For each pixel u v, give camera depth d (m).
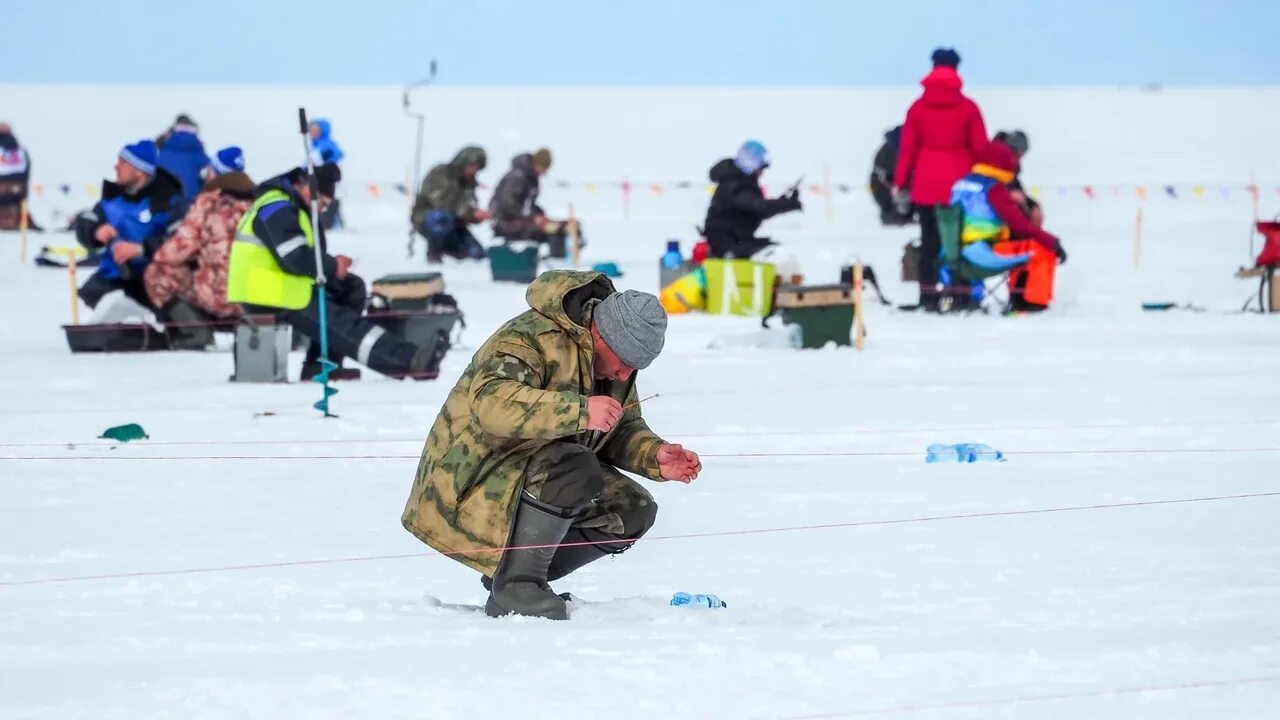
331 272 42.97
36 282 75.19
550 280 17.53
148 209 51.34
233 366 47.06
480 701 14.09
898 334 54.53
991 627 17.09
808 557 21.62
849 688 14.45
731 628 17.06
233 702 14.14
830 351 49.69
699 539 22.94
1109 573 20.14
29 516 24.83
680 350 50.88
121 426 33.22
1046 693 14.21
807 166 150.00
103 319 50.78
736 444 32.22
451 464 17.75
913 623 17.38
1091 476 28.02
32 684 14.84
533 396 16.88
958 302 62.28
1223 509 24.72
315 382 43.25
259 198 43.31
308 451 31.64
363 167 144.00
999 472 28.64
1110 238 97.12
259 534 23.36
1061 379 42.25
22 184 105.69
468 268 84.88
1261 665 15.19
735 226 63.84
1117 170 143.25
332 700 14.16
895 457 30.52
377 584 20.02
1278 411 35.78
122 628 17.25
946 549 21.97
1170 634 16.56
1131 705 13.86
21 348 52.34
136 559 21.56
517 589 17.70
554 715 13.67
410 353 43.59
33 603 18.72
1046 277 61.56
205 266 50.25
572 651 15.91
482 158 86.94
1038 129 177.25
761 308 61.00
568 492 17.53
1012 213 60.81
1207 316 59.44
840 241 95.88
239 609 18.33
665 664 15.34
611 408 16.84
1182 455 30.20
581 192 134.00
